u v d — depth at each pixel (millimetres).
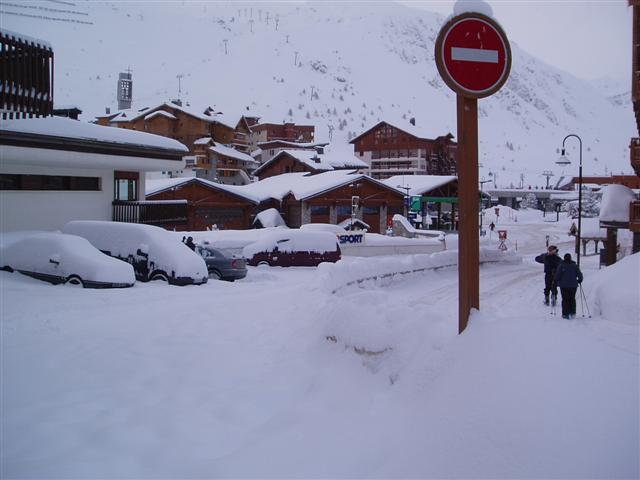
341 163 79812
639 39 22984
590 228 45969
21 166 22266
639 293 13594
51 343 9312
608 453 3350
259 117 120125
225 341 9609
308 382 7277
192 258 18141
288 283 20312
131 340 9562
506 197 115000
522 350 4727
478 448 3908
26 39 22047
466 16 6156
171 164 28250
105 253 18859
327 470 4777
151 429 5996
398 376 6363
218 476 4883
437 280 22625
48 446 5547
